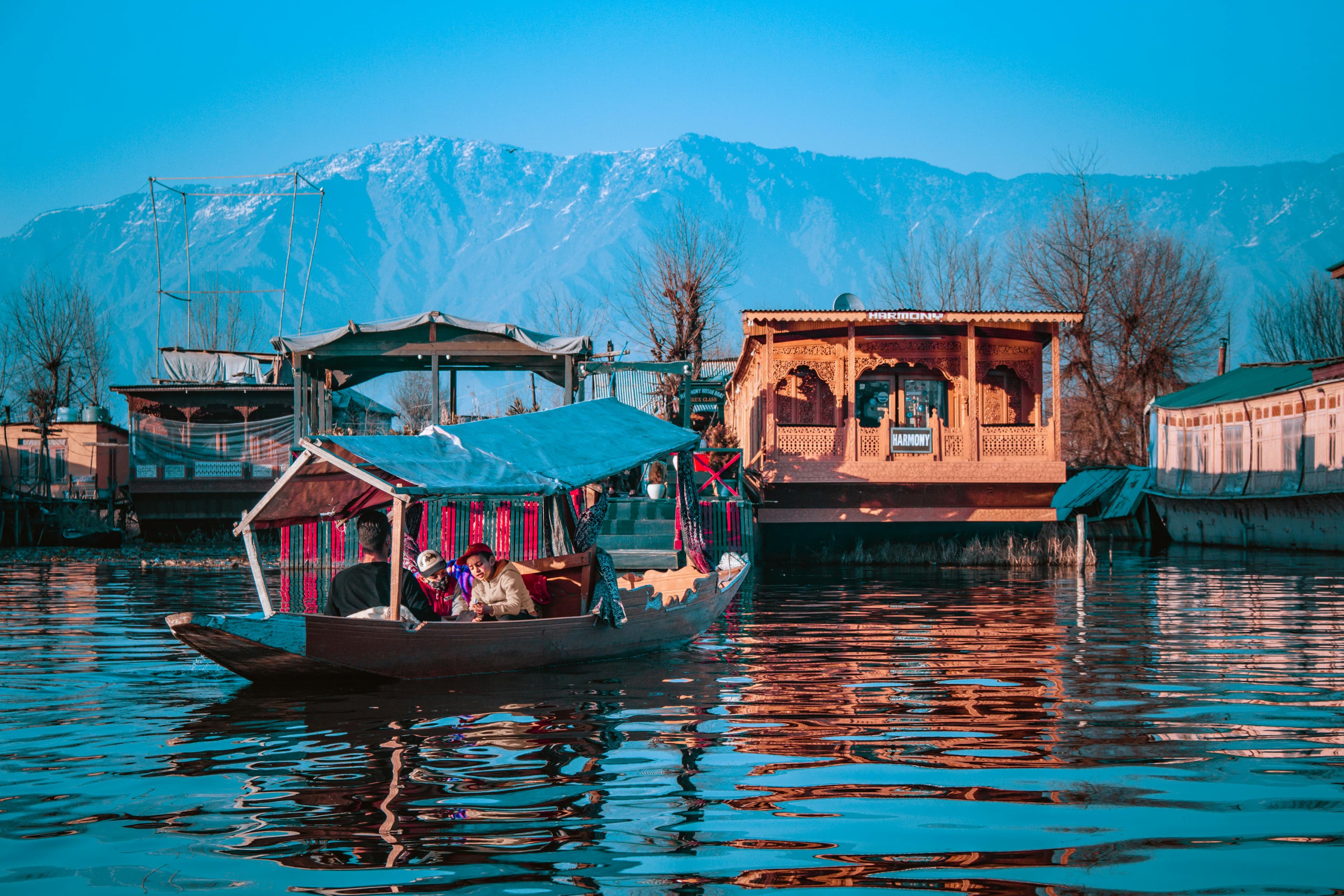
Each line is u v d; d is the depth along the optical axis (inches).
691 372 1328.7
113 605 660.1
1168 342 1856.5
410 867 195.9
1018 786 246.8
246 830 217.3
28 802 237.5
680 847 206.7
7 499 1467.8
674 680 398.0
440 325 1107.3
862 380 1154.7
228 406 1505.9
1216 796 238.5
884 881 188.2
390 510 482.6
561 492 449.7
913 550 1079.0
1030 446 1088.8
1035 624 566.6
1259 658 441.4
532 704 350.9
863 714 331.3
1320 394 1248.2
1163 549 1446.9
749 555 1000.9
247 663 359.9
